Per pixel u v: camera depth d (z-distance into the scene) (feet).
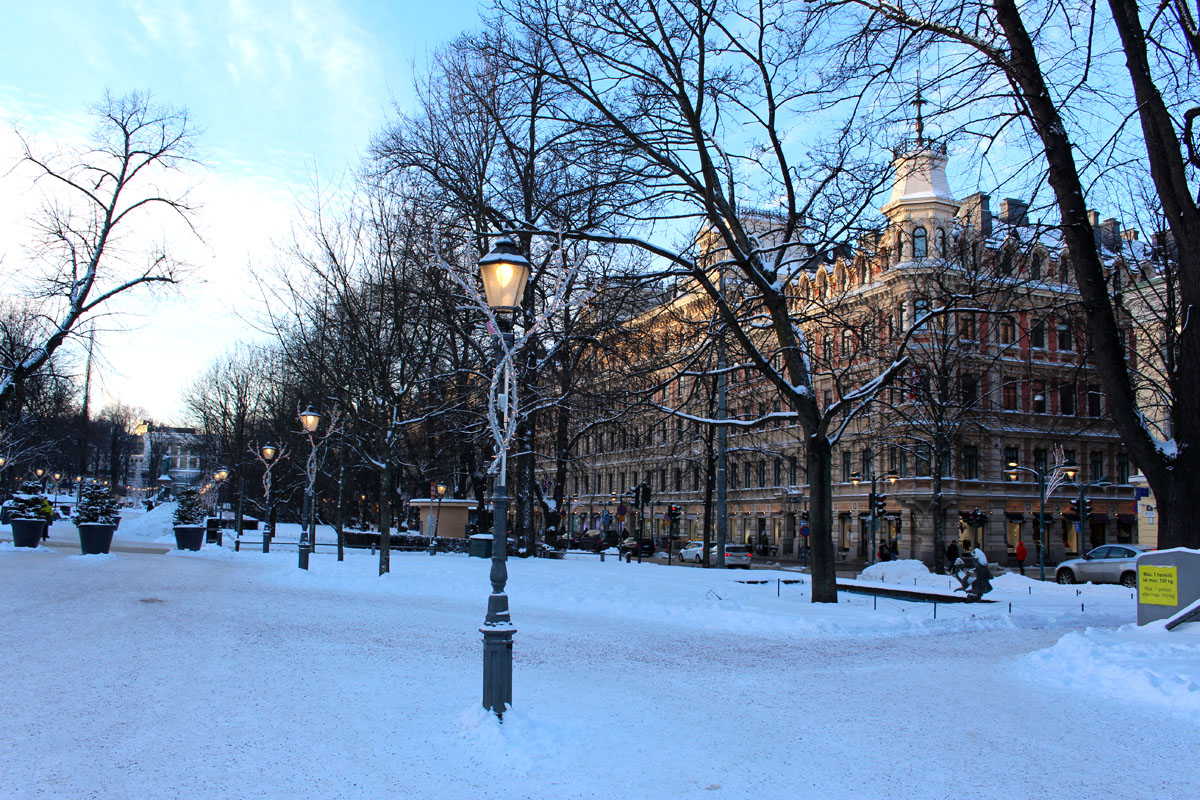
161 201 88.74
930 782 18.92
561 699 26.27
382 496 72.95
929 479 156.25
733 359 74.08
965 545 157.89
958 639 44.45
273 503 181.57
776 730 23.34
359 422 89.30
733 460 184.55
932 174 128.88
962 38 45.34
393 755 20.17
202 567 74.18
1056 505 163.12
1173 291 69.87
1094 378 142.82
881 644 42.01
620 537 186.80
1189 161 42.34
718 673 32.35
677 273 57.21
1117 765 20.26
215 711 23.43
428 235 76.64
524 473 107.76
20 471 222.07
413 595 59.62
